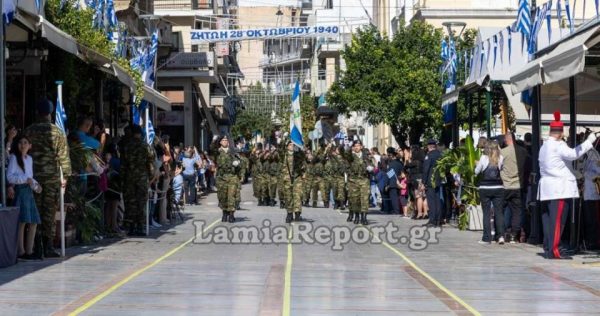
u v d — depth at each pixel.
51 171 16.25
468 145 24.25
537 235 19.73
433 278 13.84
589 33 14.65
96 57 19.81
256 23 121.50
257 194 39.62
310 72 106.00
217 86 77.44
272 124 107.94
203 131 71.06
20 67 20.64
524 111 23.98
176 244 19.81
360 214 27.86
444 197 26.28
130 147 22.08
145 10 53.06
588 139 16.02
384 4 74.06
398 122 42.38
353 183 26.27
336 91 44.28
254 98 110.31
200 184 49.75
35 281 13.26
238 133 107.94
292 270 14.82
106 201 21.59
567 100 23.31
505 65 22.61
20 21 15.88
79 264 15.54
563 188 16.34
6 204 15.70
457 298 11.75
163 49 54.16
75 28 23.70
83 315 10.34
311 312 10.62
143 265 15.44
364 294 12.09
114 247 18.94
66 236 18.64
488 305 11.19
